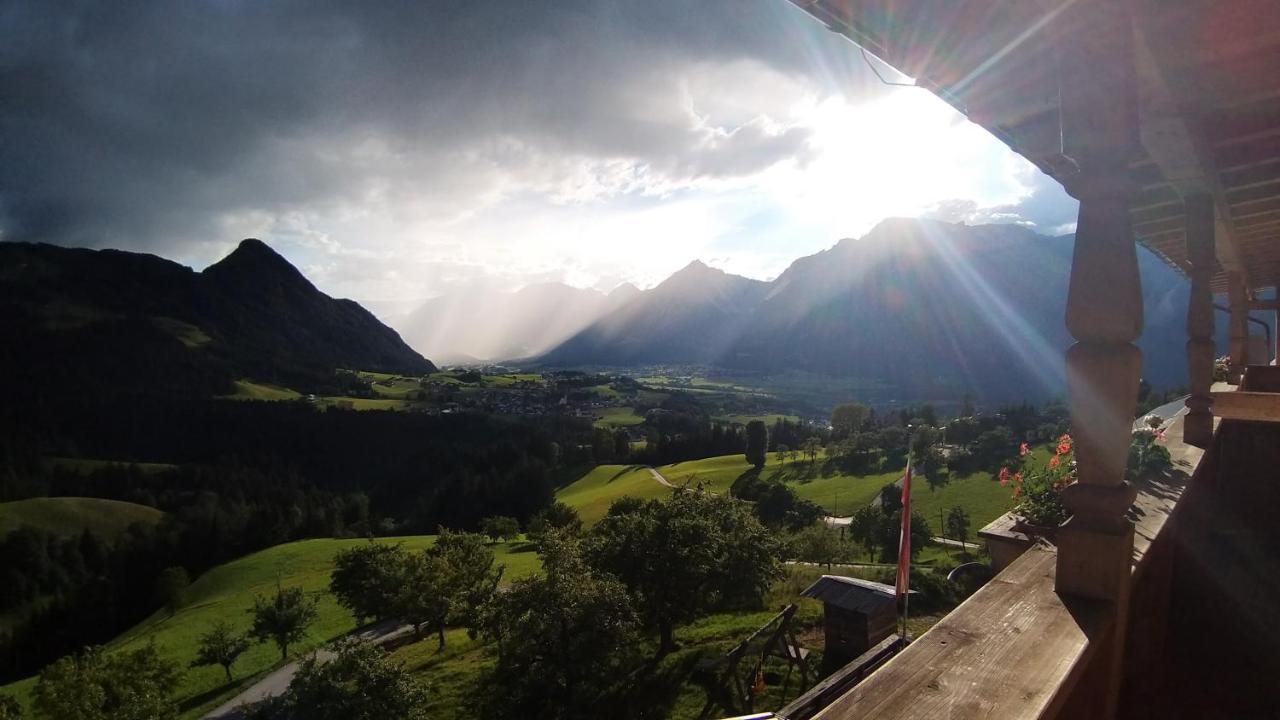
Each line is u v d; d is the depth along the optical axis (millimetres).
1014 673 1703
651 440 112312
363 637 36844
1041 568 2570
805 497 62750
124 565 66938
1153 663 3285
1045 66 2221
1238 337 8227
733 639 19312
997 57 2191
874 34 2152
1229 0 2234
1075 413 2211
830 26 2166
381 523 80125
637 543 20734
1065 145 2162
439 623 31516
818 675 15133
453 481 84750
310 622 40000
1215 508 5363
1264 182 4516
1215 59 2666
